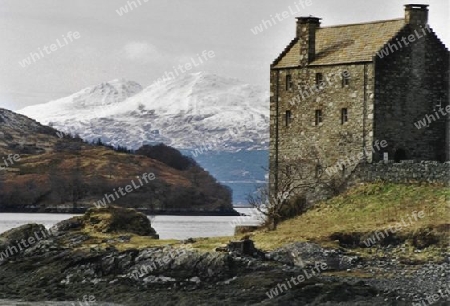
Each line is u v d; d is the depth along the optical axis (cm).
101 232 11675
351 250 10144
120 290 9412
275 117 13488
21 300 9406
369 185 12144
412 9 12725
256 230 11950
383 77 12494
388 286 8944
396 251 10088
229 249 9806
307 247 9962
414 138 12700
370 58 12444
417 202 11188
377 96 12456
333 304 8456
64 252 10575
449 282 9000
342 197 12194
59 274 10025
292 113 13288
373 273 9481
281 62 13500
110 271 9819
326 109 12912
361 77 12544
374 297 8588
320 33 13412
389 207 11269
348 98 12681
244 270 9381
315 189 12731
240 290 8969
